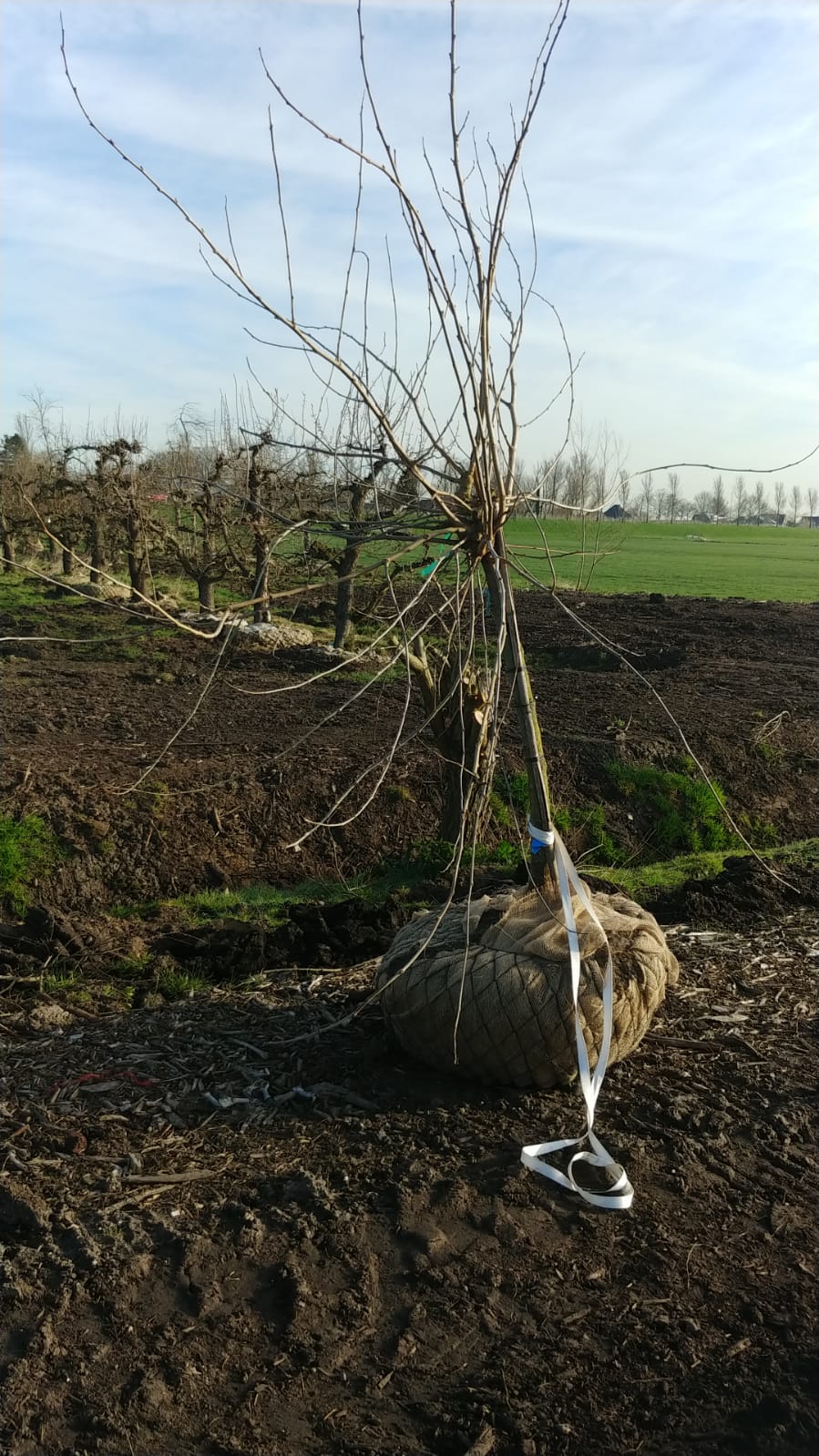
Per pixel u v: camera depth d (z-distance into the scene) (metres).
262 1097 4.25
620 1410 2.76
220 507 14.75
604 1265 3.29
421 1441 2.66
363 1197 3.56
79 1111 4.14
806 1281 3.22
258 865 7.97
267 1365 2.87
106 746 9.55
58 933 6.26
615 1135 3.97
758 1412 2.73
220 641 15.02
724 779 9.89
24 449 30.36
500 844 8.23
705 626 18.73
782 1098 4.27
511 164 3.48
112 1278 3.14
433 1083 4.33
